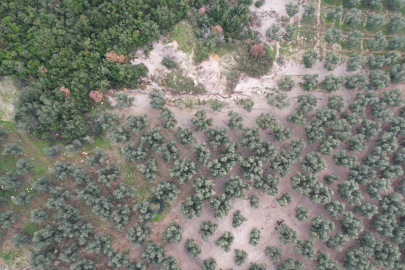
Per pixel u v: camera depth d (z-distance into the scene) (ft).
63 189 178.40
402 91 199.62
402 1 204.95
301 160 204.03
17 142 183.93
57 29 178.29
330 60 197.26
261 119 192.13
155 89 202.18
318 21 211.61
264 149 184.44
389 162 200.03
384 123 202.39
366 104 194.39
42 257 163.84
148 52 193.88
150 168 181.57
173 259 177.06
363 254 179.73
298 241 185.68
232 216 196.34
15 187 174.09
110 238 185.68
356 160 192.13
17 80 180.45
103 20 182.70
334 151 205.67
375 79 198.70
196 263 191.21
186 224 194.70
